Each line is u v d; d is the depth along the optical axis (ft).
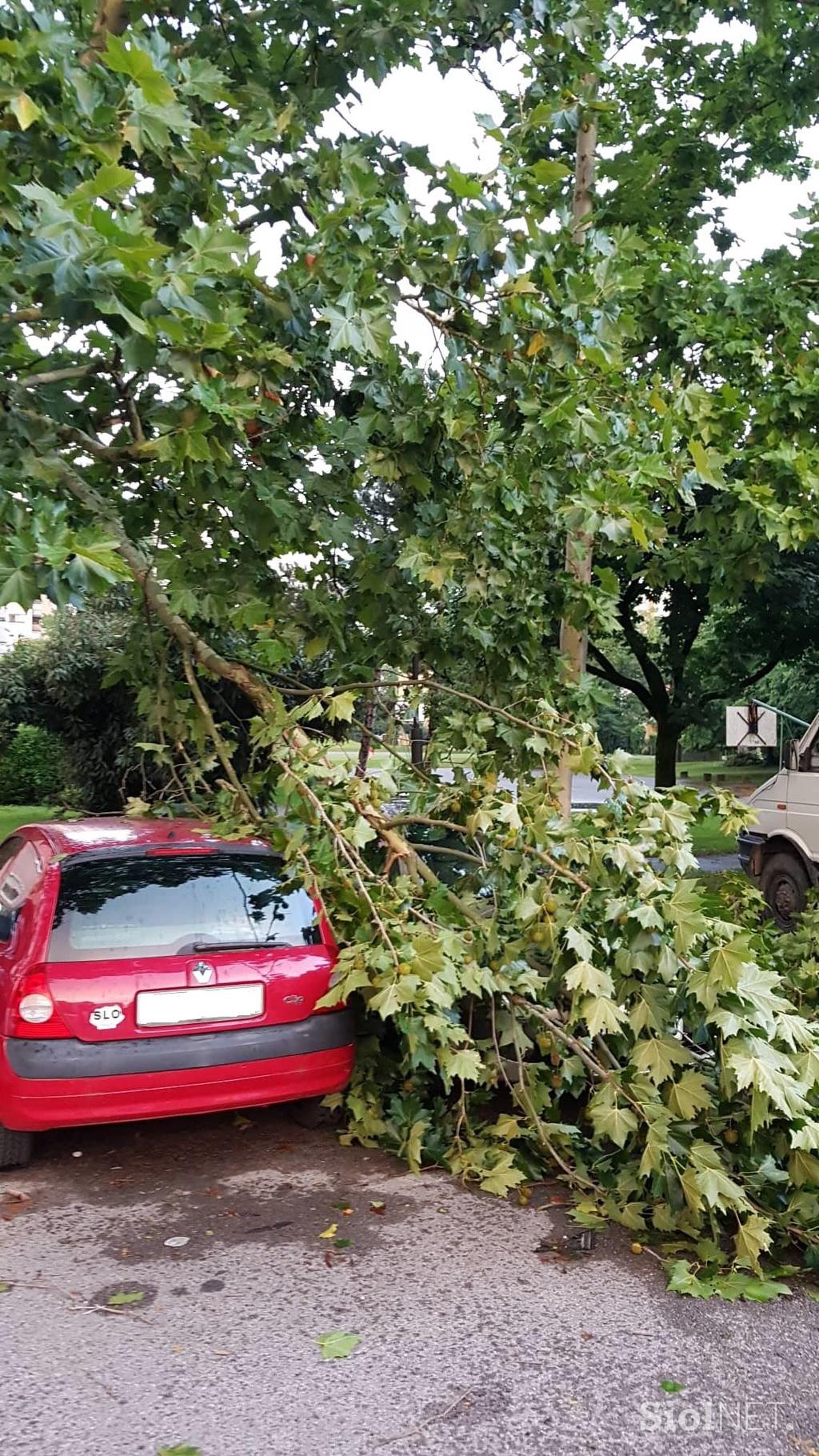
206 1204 13.42
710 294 28.22
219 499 18.97
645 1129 13.01
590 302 17.51
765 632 55.21
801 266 29.19
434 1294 11.19
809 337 28.43
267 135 17.72
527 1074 14.44
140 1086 13.26
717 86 34.88
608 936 13.26
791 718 35.32
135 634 23.53
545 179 17.26
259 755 20.59
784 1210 12.75
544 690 20.81
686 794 14.73
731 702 65.36
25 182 13.76
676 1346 10.26
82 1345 10.12
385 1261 11.91
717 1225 11.94
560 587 22.58
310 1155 15.06
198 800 21.56
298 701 23.65
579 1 21.52
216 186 17.62
